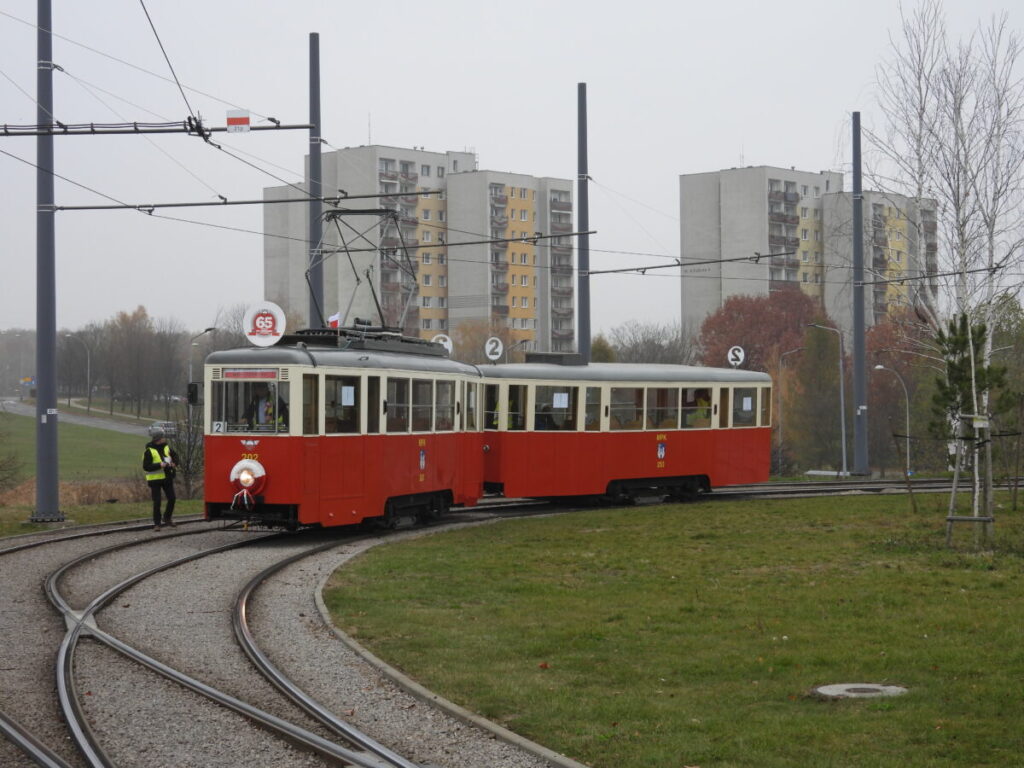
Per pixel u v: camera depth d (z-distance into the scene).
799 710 9.92
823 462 78.25
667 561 19.62
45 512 26.45
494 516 28.52
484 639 13.09
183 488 43.66
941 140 31.06
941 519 25.78
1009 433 22.77
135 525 25.59
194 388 22.86
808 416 78.25
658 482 31.81
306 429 21.83
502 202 95.00
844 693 10.46
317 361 22.05
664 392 31.66
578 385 29.84
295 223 95.50
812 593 15.94
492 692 10.66
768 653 12.20
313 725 9.70
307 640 13.15
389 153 91.38
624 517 27.47
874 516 26.89
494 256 94.50
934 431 23.25
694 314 98.44
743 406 33.75
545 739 9.22
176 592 16.30
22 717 9.76
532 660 12.08
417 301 93.44
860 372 42.16
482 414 28.34
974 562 18.62
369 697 10.60
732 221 95.50
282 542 22.70
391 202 91.12
